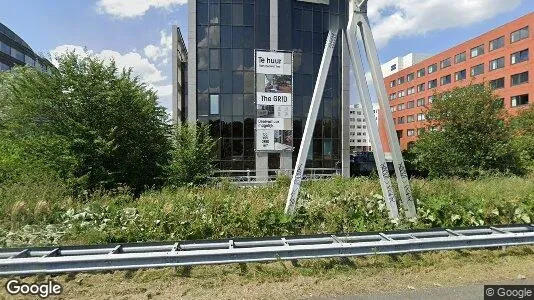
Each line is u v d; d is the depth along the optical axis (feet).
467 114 55.98
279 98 77.25
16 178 38.86
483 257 16.29
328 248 15.19
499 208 24.36
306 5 81.97
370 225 21.53
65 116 46.37
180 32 101.09
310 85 81.71
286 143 77.25
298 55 80.94
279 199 27.91
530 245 17.72
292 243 17.38
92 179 44.91
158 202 27.17
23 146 43.78
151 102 58.34
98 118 47.60
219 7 77.92
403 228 20.89
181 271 14.56
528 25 141.90
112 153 47.11
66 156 43.29
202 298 12.48
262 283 13.71
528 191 30.22
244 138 78.07
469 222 21.97
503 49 156.87
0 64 175.83
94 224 21.43
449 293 12.76
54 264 13.42
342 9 85.15
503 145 55.16
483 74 170.81
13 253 15.25
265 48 78.79
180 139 58.23
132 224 20.49
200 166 55.77
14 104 48.47
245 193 33.68
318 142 82.23
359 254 15.40
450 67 200.03
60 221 22.99
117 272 14.32
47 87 46.09
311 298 12.42
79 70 48.16
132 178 50.70
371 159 124.26
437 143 58.75
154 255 14.05
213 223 20.74
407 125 249.14
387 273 14.57
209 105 77.77
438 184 35.01
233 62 78.28
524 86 143.64
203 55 77.82
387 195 22.89
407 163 75.05
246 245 16.94
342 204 25.48
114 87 49.49
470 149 56.65
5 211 24.03
